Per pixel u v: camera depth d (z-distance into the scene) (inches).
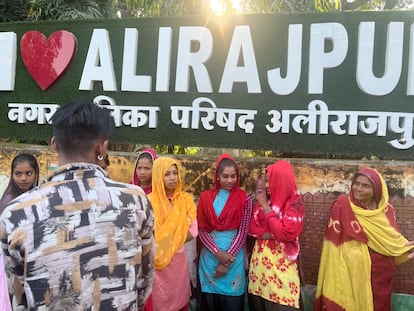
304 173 124.9
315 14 131.6
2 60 155.7
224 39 138.1
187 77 139.9
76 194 48.8
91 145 52.6
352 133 129.0
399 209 119.1
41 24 153.1
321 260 110.5
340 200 108.5
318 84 130.9
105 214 49.4
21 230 46.2
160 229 104.2
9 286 48.9
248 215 110.8
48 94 152.1
